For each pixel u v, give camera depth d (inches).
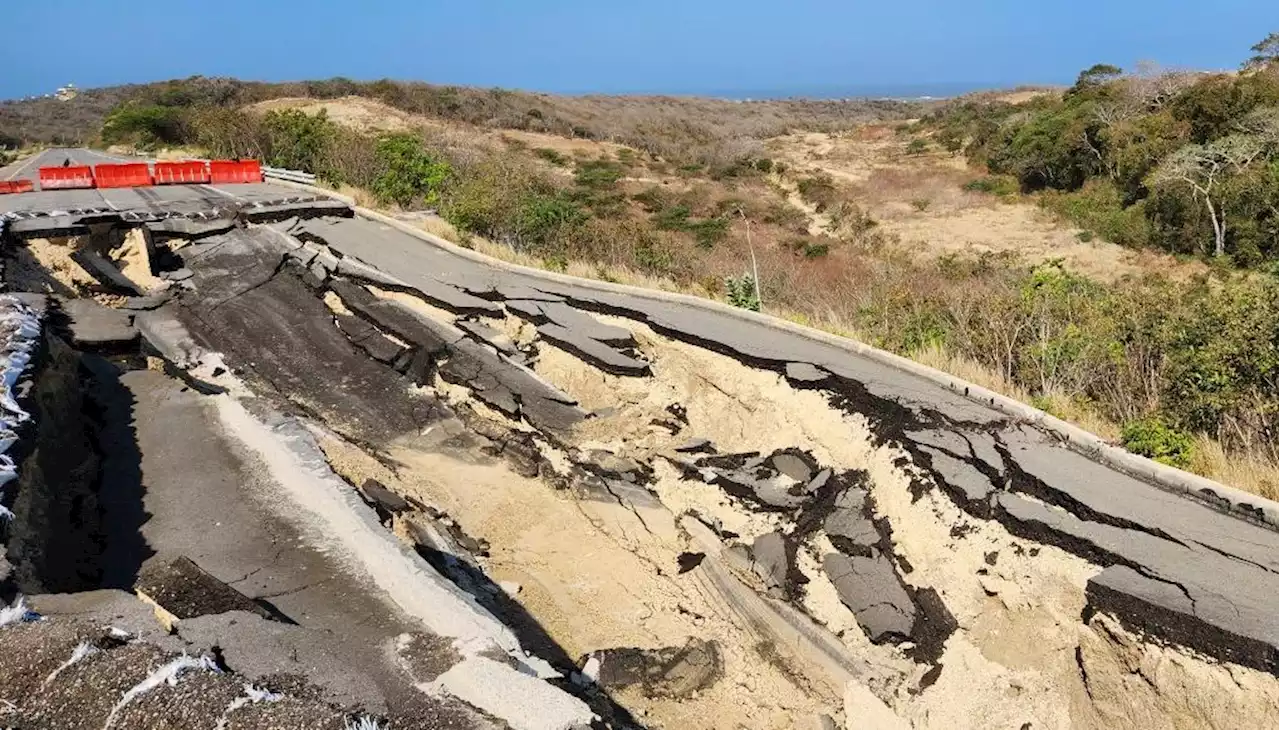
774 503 366.3
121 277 624.1
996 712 271.9
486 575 348.5
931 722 280.2
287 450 344.5
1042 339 408.8
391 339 529.0
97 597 220.8
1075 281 545.3
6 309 400.2
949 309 473.1
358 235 684.1
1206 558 256.4
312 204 738.2
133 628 205.9
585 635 326.3
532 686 202.4
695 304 495.5
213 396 400.5
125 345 481.4
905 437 346.3
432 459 437.4
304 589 253.0
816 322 484.1
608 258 681.6
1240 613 231.5
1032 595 278.2
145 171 868.0
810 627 320.2
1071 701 260.5
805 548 346.6
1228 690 223.9
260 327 557.6
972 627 291.3
